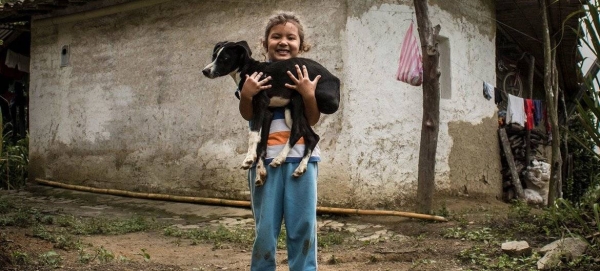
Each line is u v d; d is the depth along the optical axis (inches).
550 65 381.1
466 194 382.9
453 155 371.9
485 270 191.5
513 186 425.4
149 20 392.2
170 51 381.4
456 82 376.8
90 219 308.2
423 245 236.7
